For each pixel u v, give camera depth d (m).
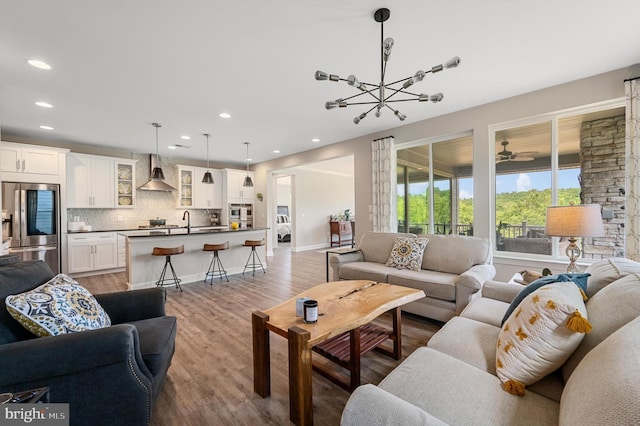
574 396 0.82
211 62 2.71
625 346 0.81
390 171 4.85
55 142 5.47
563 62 2.81
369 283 2.70
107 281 5.00
